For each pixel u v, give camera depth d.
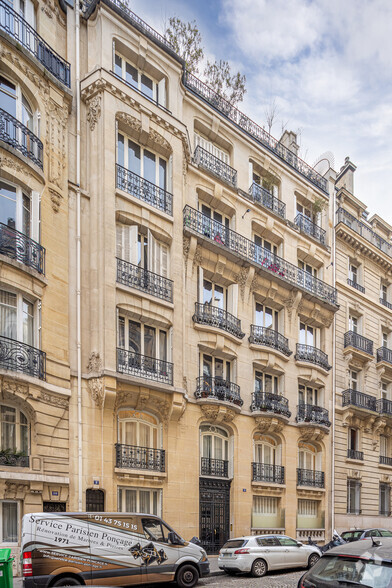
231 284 21.92
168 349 18.03
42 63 16.06
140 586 11.78
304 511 23.55
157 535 11.45
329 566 6.30
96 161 17.11
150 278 17.67
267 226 24.38
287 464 22.61
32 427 13.64
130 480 15.96
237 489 20.03
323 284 27.08
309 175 28.84
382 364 30.08
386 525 28.20
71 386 15.22
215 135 23.03
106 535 10.64
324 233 28.64
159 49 19.53
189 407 18.72
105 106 17.17
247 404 21.27
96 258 16.44
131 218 17.48
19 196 14.30
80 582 9.98
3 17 14.97
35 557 9.65
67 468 14.55
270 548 15.00
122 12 18.25
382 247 33.06
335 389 26.88
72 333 15.66
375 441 28.98
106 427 15.56
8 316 13.48
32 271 13.95
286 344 23.92
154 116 18.69
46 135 15.85
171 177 19.25
